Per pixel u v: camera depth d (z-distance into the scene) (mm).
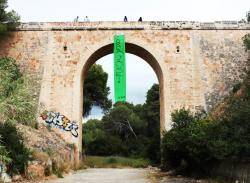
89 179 26156
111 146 78125
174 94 40000
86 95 69812
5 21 41781
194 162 27625
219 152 21219
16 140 23516
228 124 22312
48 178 25281
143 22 41750
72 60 41062
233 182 21016
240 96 24766
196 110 39375
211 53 41188
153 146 53406
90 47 41344
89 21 41844
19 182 21203
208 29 41938
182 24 41812
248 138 20172
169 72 40562
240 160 20469
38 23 42062
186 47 41250
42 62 41062
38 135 33062
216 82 40250
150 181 24469
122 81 40938
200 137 24453
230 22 42156
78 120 39625
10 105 20500
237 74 40438
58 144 35094
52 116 39562
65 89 40344
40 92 40062
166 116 39438
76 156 39000
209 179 24547
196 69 40656
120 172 35031
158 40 41406
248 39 35438
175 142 28203
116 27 41562
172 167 32000
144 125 84000
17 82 21391
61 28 41812
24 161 22750
